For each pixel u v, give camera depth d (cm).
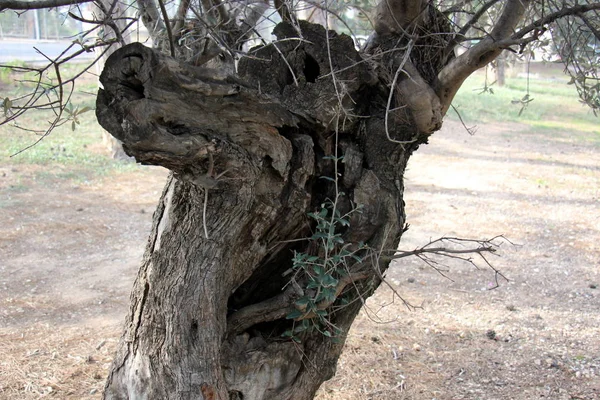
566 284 680
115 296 619
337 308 291
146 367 273
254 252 266
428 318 585
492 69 455
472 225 873
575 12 254
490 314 599
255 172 239
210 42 281
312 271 275
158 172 1091
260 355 281
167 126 211
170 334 260
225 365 276
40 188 945
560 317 595
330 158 264
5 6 206
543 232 853
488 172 1185
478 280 688
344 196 283
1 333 531
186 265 256
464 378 477
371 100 285
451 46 291
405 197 993
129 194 956
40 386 448
